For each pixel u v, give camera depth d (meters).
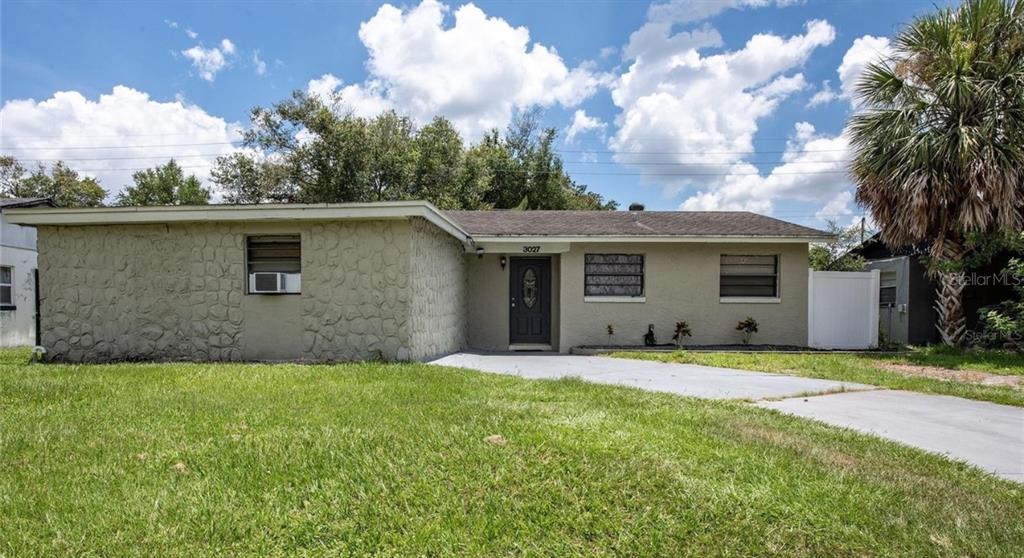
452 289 10.75
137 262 8.98
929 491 3.17
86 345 9.00
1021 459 3.97
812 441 4.12
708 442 3.93
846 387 6.78
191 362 8.59
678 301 11.41
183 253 8.91
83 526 2.64
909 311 13.50
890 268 14.37
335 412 4.81
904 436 4.55
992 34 9.74
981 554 2.43
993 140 9.45
